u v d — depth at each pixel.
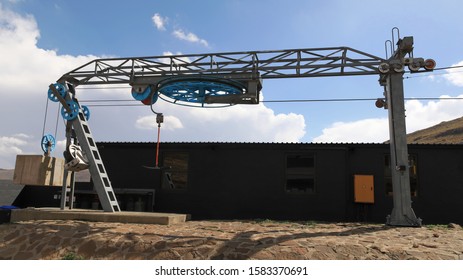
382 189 16.16
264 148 17.22
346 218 16.08
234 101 14.67
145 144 17.94
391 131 12.97
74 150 13.77
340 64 13.63
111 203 14.02
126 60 14.93
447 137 82.38
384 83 14.04
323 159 16.73
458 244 9.06
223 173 17.30
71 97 14.68
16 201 18.28
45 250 9.79
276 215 16.56
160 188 17.59
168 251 9.01
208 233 10.41
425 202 15.74
